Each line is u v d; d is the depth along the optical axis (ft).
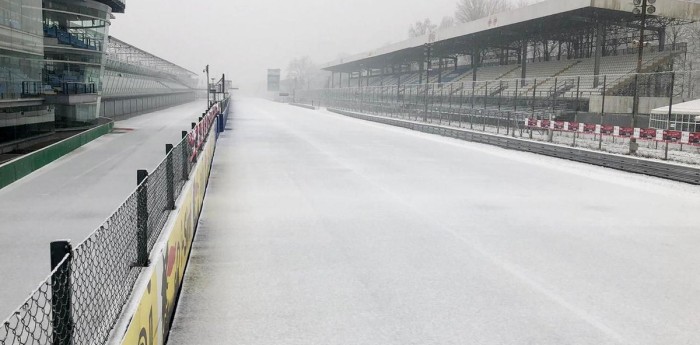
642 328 22.20
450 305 24.43
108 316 13.00
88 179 59.36
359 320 22.68
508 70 211.20
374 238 36.11
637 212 45.65
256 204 46.85
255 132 133.28
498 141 105.40
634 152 87.30
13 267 29.14
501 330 21.85
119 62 173.58
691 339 21.22
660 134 87.81
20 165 60.23
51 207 44.78
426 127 142.72
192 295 25.08
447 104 209.67
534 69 195.83
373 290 26.25
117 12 139.95
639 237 37.11
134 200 18.01
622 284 27.48
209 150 66.80
